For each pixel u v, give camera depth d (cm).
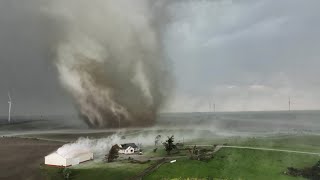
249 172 4775
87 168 5053
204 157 5484
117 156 5716
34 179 4678
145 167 4975
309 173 4719
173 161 5234
